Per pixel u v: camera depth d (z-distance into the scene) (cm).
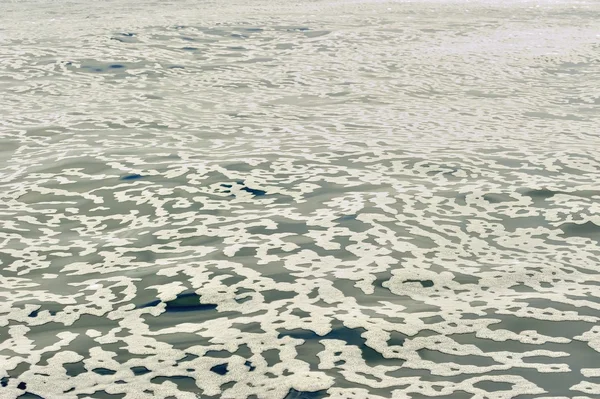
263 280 225
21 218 288
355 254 243
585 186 312
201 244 256
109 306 212
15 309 212
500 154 362
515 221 273
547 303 207
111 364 180
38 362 181
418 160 352
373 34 751
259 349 185
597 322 196
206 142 395
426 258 240
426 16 866
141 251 252
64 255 251
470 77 575
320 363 178
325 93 529
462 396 162
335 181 322
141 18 856
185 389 168
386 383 168
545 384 167
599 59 631
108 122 444
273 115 462
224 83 565
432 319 198
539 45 688
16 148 390
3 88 546
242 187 316
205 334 194
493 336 189
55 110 478
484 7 940
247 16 867
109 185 323
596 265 235
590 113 465
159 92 536
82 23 826
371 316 200
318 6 967
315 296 213
